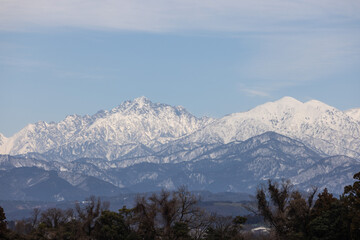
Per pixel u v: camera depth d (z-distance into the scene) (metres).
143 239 186.88
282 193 181.25
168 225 184.75
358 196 183.38
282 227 178.25
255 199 183.00
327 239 177.25
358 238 173.75
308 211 181.75
